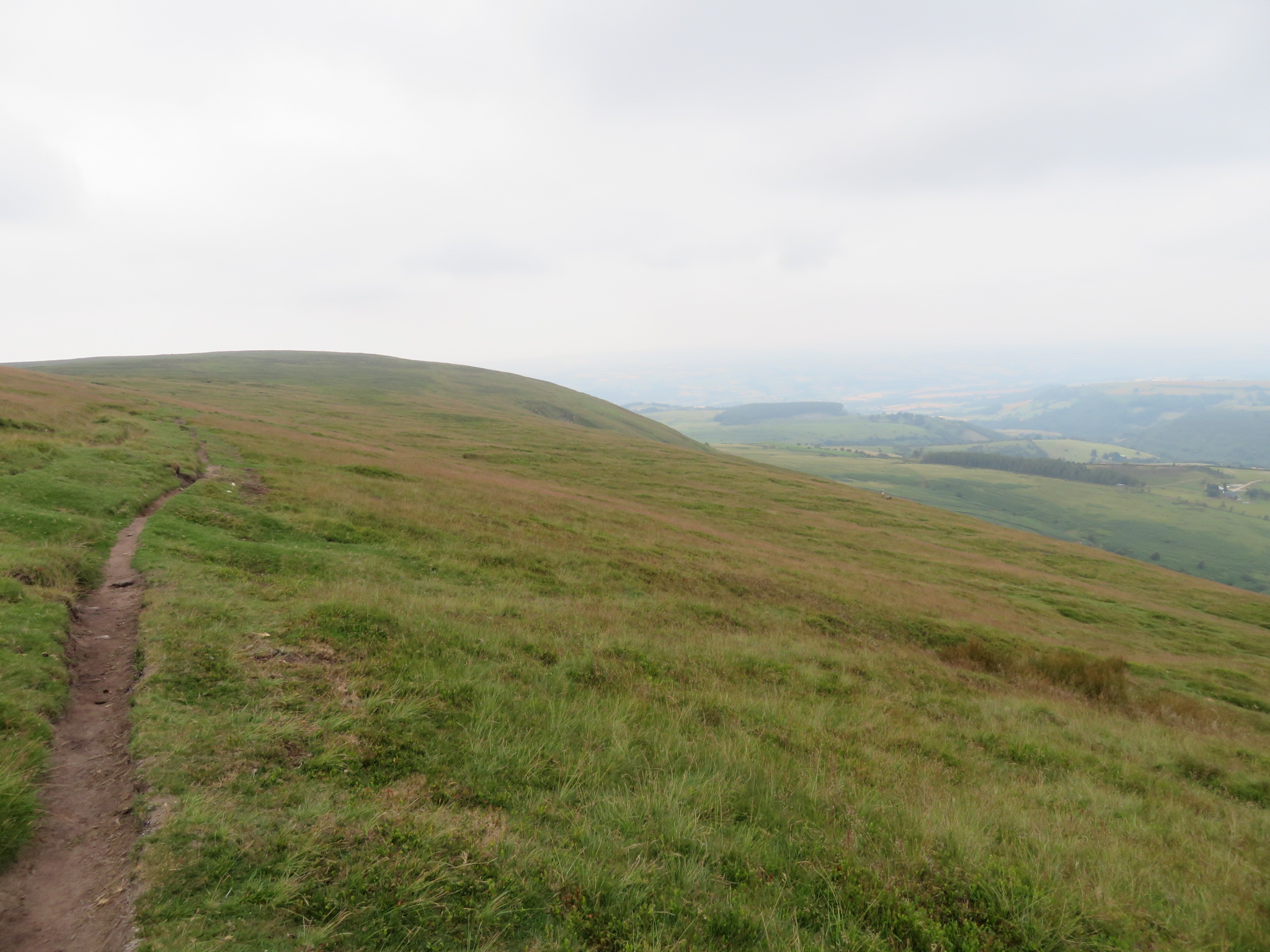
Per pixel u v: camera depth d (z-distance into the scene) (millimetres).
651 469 78000
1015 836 8000
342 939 4652
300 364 189125
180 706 7762
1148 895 6953
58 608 10328
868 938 5410
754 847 6719
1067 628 33281
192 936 4480
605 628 17094
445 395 161000
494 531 28969
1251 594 57219
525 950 4828
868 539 53812
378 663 10312
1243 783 13289
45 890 4906
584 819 6762
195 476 27016
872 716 13562
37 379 54625
